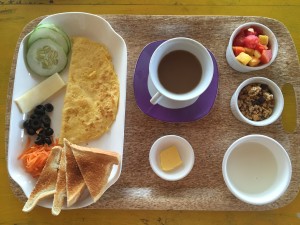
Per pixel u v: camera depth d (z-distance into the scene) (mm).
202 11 402
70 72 373
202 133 370
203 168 362
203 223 362
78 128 361
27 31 379
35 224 357
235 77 383
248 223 363
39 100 364
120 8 398
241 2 405
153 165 350
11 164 347
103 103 365
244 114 368
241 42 373
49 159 343
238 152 368
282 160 353
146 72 375
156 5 401
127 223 361
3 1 392
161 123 370
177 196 355
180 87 344
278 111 361
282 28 392
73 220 359
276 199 346
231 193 356
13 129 350
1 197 359
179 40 343
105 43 382
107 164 339
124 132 366
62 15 369
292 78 385
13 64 374
